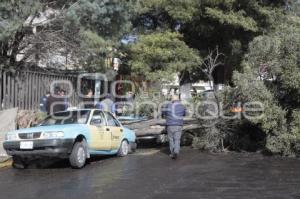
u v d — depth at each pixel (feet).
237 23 80.38
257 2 83.76
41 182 37.63
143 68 78.28
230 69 89.10
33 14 58.80
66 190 33.94
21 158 45.11
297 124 50.52
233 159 49.42
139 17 88.84
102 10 61.46
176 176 39.09
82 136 45.11
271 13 85.05
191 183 35.99
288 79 50.08
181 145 61.31
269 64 52.03
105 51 65.36
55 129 43.27
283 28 55.26
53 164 47.96
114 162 48.34
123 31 69.00
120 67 84.28
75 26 62.03
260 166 44.52
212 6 81.35
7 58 63.31
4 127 51.47
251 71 53.42
